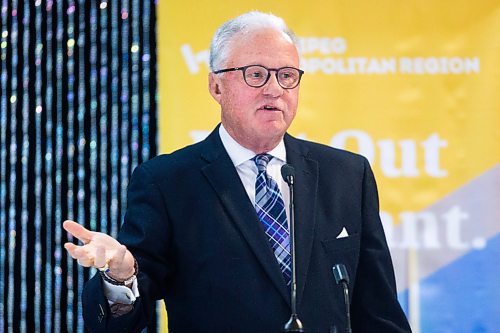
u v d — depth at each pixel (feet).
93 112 30.58
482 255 29.60
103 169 30.50
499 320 29.45
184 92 29.48
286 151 19.51
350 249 18.75
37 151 30.78
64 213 30.71
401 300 29.63
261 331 17.44
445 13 29.96
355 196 19.44
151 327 29.96
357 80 29.96
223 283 17.80
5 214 30.89
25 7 30.99
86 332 30.55
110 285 16.44
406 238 29.71
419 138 29.78
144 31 30.40
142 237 18.08
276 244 18.19
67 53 30.78
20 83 31.04
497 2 29.94
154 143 30.37
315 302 17.92
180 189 18.70
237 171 19.08
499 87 29.76
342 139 29.81
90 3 30.73
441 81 29.89
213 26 29.68
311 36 29.94
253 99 18.28
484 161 29.68
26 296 30.78
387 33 29.96
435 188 29.76
